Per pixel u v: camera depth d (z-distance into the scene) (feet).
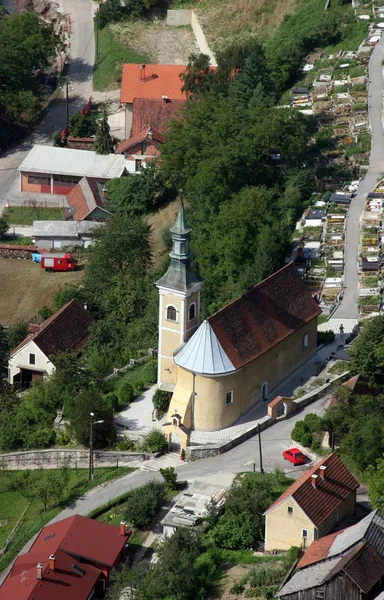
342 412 487.61
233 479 477.36
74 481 503.61
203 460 495.41
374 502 426.51
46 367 602.03
